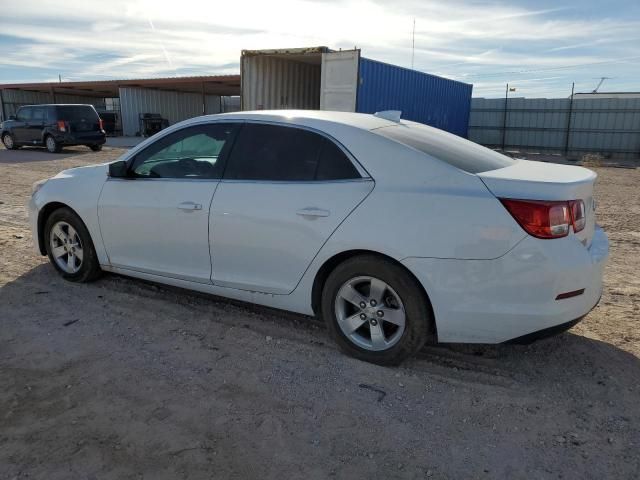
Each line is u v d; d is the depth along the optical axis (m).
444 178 3.22
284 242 3.63
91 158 18.00
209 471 2.51
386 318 3.42
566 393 3.21
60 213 4.87
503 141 28.38
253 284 3.87
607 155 25.69
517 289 3.05
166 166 4.28
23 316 4.23
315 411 3.00
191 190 4.04
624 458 2.63
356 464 2.57
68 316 4.24
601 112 25.69
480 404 3.08
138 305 4.48
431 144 3.58
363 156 3.45
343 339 3.59
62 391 3.16
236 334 3.97
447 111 21.00
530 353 3.70
